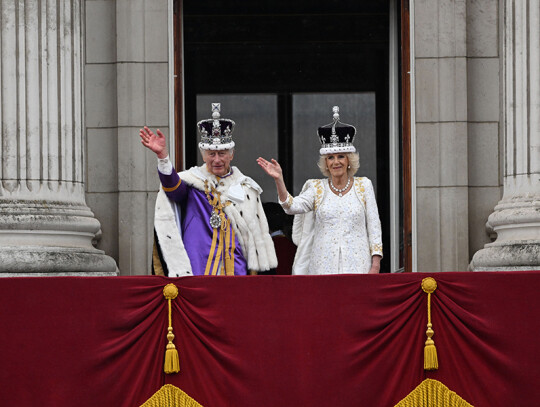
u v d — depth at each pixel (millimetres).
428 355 39375
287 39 59719
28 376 39500
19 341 39562
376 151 58969
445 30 52094
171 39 52125
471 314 39719
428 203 51719
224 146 44375
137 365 39750
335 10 59531
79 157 46156
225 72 59344
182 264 43312
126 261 51281
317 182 45562
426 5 52156
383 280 39875
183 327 39875
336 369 39625
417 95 52062
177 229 43656
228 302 39844
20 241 44062
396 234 55219
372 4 59594
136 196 51438
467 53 52188
